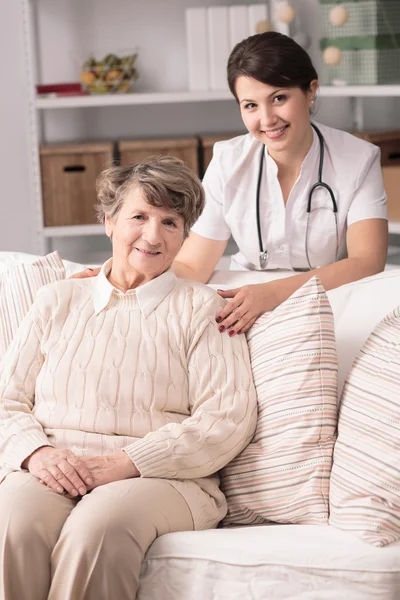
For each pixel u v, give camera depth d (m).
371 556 1.63
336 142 2.67
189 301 2.08
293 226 2.71
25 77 4.30
